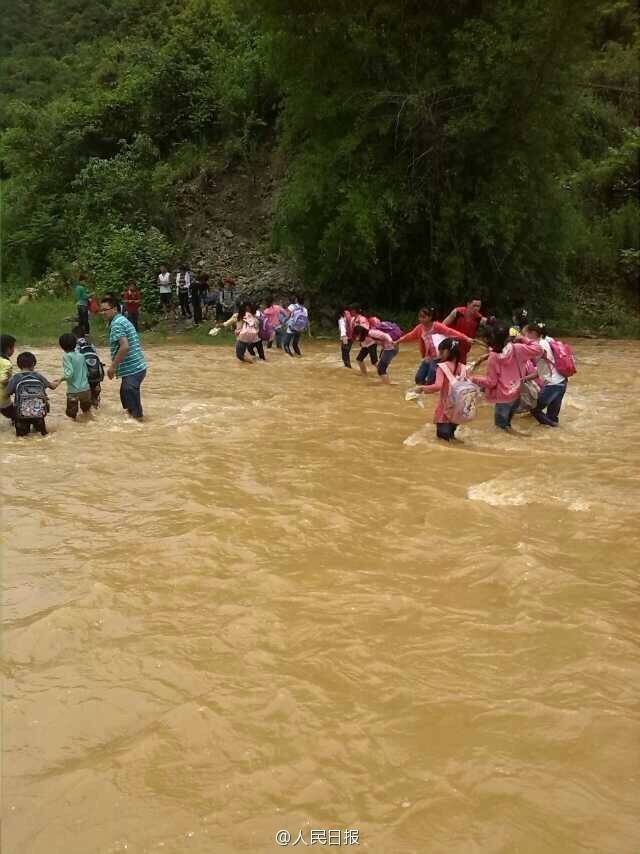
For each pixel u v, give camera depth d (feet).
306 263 71.15
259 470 24.04
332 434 29.35
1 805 9.40
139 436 28.81
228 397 37.81
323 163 65.26
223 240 84.48
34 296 81.87
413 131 64.18
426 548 17.83
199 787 9.72
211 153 93.04
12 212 93.50
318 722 11.08
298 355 54.70
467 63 60.54
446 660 12.89
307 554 17.31
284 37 64.80
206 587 15.47
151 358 53.36
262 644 13.28
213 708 11.35
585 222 87.61
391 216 64.80
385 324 42.57
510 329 33.01
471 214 65.00
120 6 133.69
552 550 17.79
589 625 14.02
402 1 62.59
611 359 54.24
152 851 8.64
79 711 11.35
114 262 77.25
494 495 21.77
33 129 96.48
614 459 25.88
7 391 28.63
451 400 27.73
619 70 103.45
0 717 11.18
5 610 14.52
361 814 9.26
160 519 19.39
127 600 14.85
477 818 9.19
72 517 19.58
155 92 94.02
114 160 88.53
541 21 58.59
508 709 11.43
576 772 10.07
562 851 8.70
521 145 65.82
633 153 91.25
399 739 10.72
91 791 9.60
